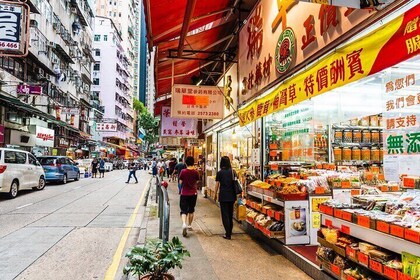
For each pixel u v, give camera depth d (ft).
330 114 24.68
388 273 10.12
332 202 14.67
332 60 13.65
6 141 65.41
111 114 204.23
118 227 25.93
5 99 57.88
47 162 65.41
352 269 12.04
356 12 12.36
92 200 42.29
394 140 17.98
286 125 26.50
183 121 53.52
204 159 54.80
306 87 15.87
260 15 23.47
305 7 16.63
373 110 24.30
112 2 275.18
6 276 15.07
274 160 25.77
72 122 108.68
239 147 33.83
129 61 268.00
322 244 13.99
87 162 102.22
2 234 23.18
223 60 31.76
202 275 14.58
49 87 88.17
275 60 20.34
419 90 16.70
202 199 43.06
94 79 203.10
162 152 194.08
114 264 16.92
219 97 33.09
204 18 26.21
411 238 9.41
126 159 217.15
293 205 17.87
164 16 21.90
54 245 20.43
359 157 24.04
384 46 10.52
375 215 11.51
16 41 39.29
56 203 39.09
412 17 9.44
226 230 21.68
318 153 24.45
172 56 31.14
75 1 106.22
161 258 10.16
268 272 15.11
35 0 71.92
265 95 22.47
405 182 16.35
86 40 133.39
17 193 45.83
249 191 23.90
